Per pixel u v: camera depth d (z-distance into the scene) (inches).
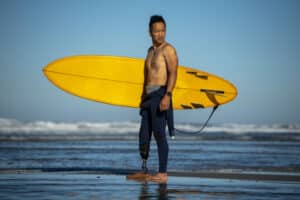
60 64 327.9
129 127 1592.0
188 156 508.4
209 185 265.6
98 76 327.3
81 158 472.7
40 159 455.2
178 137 1069.1
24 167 378.9
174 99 324.5
